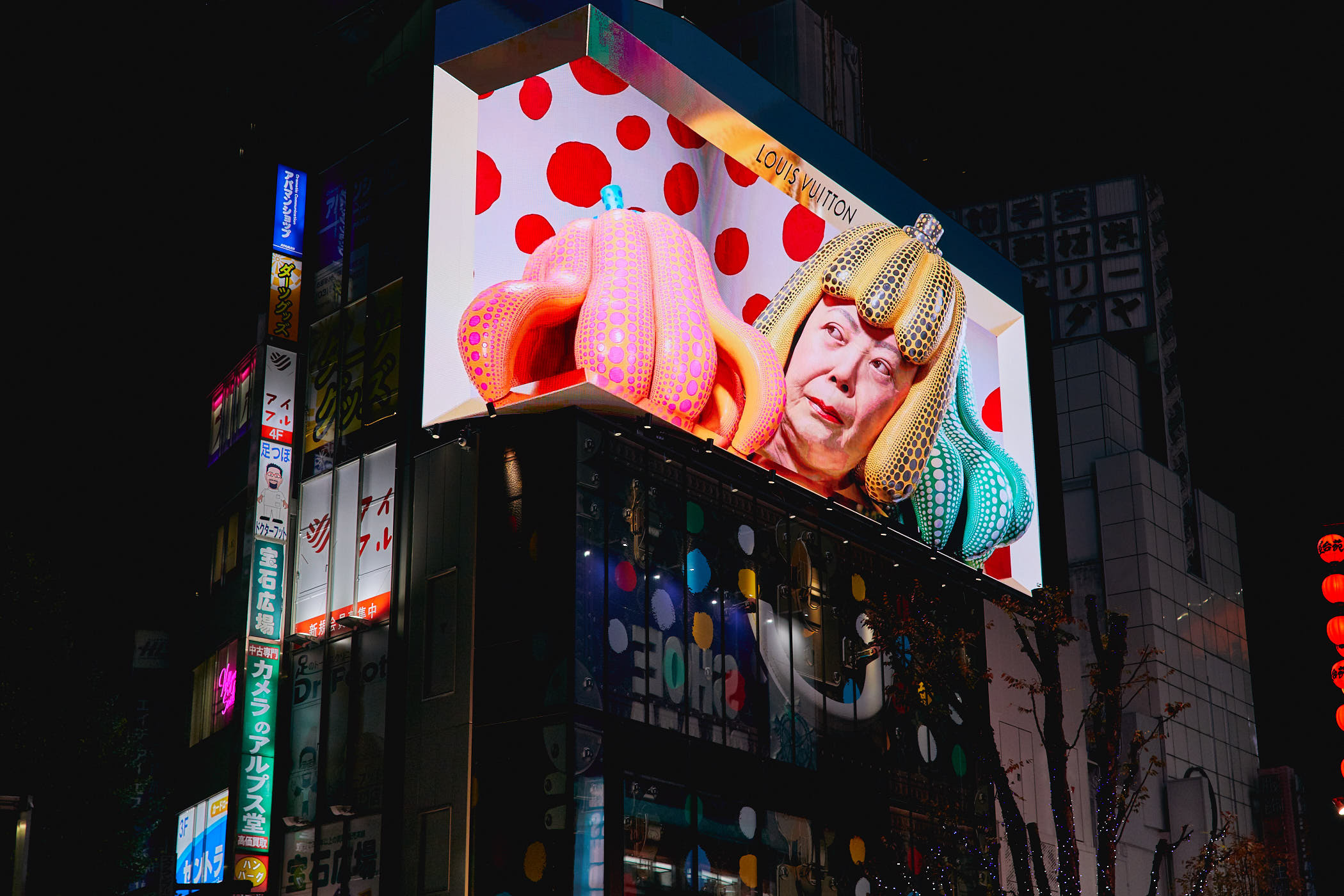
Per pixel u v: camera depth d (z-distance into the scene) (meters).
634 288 29.59
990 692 39.03
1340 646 42.44
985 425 41.75
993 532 40.06
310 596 31.39
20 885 19.66
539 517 27.80
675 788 27.83
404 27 33.50
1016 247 62.72
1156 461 58.34
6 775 28.77
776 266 34.97
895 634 30.97
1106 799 26.44
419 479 29.84
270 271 33.62
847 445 35.34
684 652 29.20
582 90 32.12
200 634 37.44
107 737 30.52
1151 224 62.38
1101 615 55.53
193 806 34.97
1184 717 54.94
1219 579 61.28
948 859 33.19
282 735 30.73
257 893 29.27
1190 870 48.44
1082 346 59.81
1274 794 58.41
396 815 27.67
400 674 28.67
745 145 35.06
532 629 27.06
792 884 29.97
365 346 32.03
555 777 25.78
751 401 31.17
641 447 29.67
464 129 30.94
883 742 34.09
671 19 33.94
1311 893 57.25
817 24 51.69
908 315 37.91
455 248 30.23
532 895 25.25
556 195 31.09
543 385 28.38
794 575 33.09
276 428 32.72
